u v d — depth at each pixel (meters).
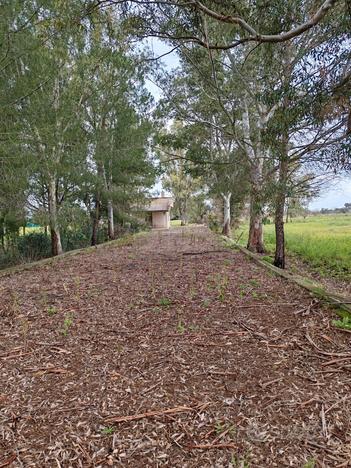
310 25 2.74
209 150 11.02
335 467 1.48
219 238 13.41
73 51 8.85
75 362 2.56
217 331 3.05
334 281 7.35
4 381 2.30
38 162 7.97
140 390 2.14
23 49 6.46
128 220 15.88
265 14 4.03
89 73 9.63
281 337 2.86
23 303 4.18
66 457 1.59
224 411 1.90
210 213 25.03
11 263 9.62
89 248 10.73
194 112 9.62
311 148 4.99
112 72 10.43
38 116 7.67
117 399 2.05
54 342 2.95
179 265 6.82
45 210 9.56
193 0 3.16
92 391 2.14
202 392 2.09
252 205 7.43
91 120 11.46
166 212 27.83
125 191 13.66
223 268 6.29
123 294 4.51
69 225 10.46
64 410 1.95
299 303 3.73
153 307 3.84
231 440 1.67
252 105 9.13
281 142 5.37
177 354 2.62
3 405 2.02
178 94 9.30
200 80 8.63
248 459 1.54
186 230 20.05
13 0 6.09
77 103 9.64
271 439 1.67
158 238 14.08
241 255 8.25
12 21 6.29
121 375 2.34
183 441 1.68
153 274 5.86
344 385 2.11
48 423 1.84
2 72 6.55
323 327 3.02
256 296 4.10
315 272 8.33
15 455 1.61
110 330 3.19
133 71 9.73
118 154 12.12
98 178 11.44
